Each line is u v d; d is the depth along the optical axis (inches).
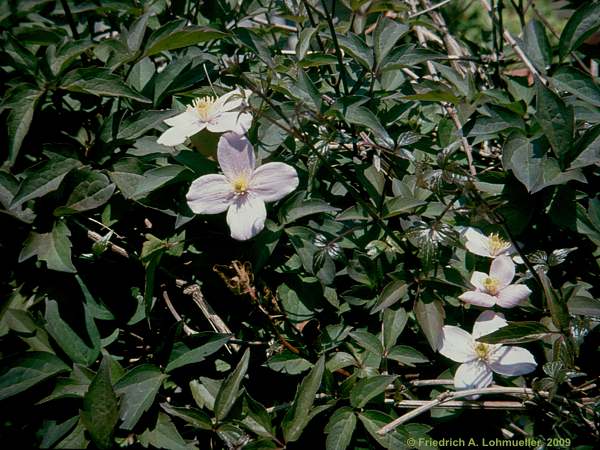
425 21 20.4
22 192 14.7
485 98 17.0
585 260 16.9
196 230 16.3
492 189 16.8
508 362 14.8
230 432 13.9
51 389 14.3
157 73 17.2
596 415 14.5
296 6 18.8
